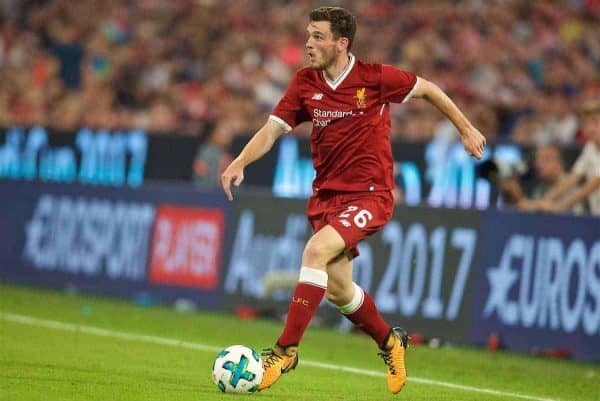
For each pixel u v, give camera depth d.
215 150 41.81
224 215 38.22
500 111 47.62
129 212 40.97
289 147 41.59
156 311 36.88
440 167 38.09
